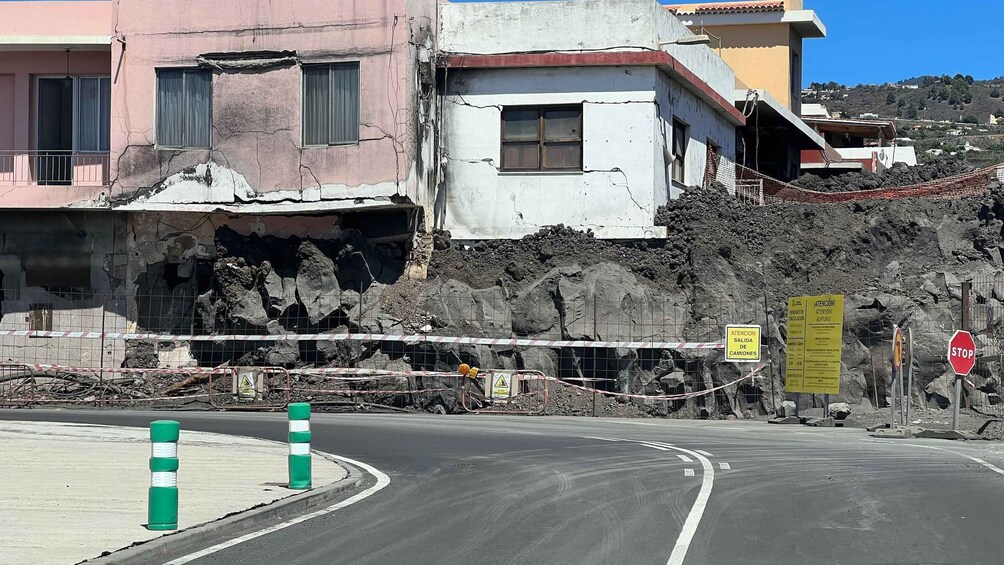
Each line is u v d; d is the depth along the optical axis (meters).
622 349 32.00
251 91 34.91
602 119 35.50
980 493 15.59
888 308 32.16
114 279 36.34
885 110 169.38
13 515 13.64
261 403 32.16
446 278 34.75
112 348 35.78
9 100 37.41
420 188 34.47
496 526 13.20
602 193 35.44
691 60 39.75
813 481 16.69
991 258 36.00
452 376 31.41
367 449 21.17
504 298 33.34
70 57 37.12
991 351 31.48
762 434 24.91
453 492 15.92
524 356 32.44
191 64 35.25
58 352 35.78
